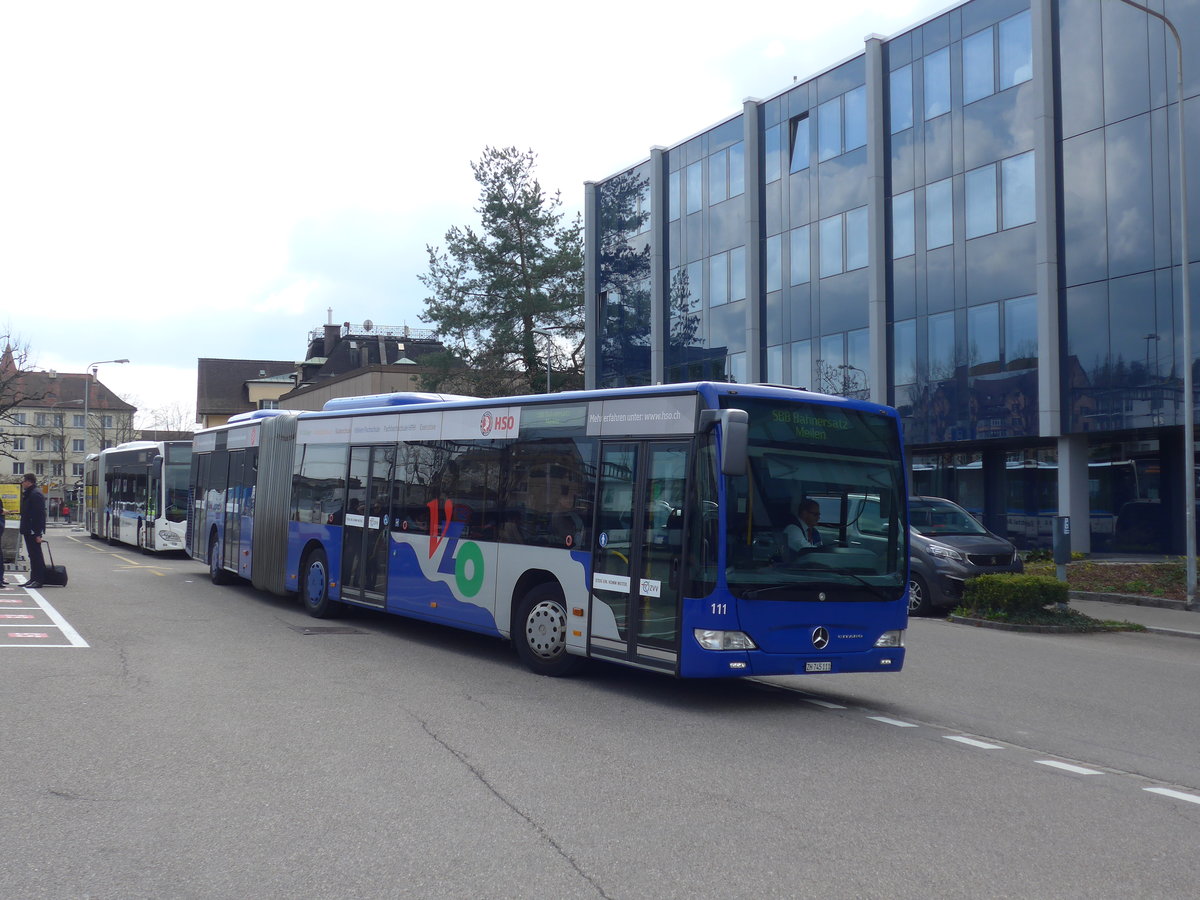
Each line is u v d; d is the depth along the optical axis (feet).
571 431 35.78
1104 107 84.43
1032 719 31.58
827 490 32.01
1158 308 80.64
